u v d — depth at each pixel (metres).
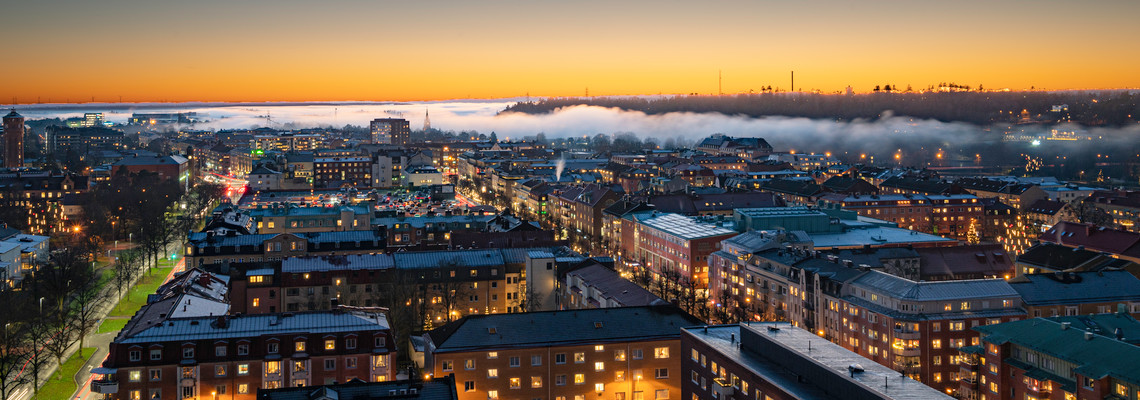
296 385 173.25
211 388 170.50
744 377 145.50
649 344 180.00
